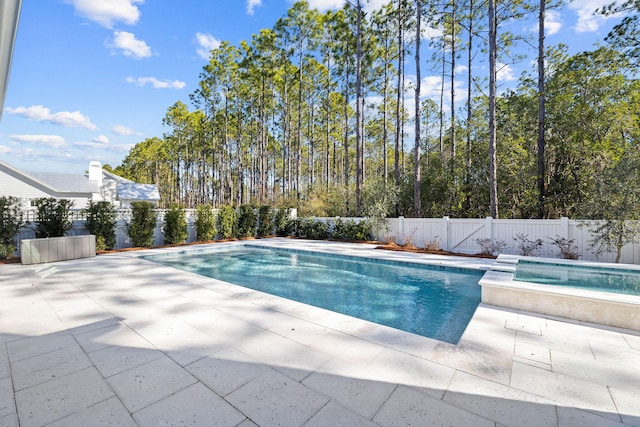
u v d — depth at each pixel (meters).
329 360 2.69
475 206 12.91
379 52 17.33
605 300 3.61
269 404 2.05
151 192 26.52
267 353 2.83
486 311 4.13
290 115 25.22
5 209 8.00
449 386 2.29
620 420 1.91
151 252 9.54
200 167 38.97
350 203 15.60
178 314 3.92
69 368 2.55
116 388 2.25
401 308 5.14
